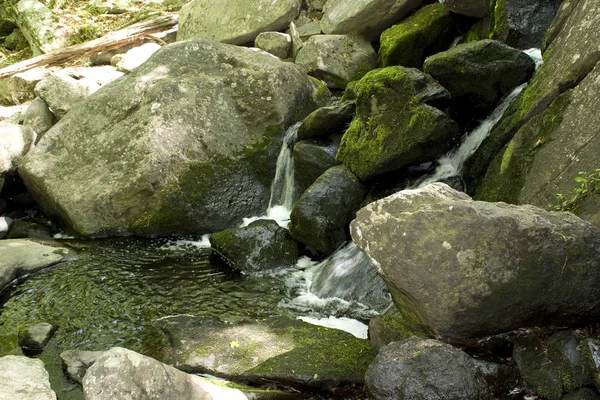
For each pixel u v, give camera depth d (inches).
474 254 124.6
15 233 264.7
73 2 484.7
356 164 229.8
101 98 282.0
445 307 127.1
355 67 333.4
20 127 291.4
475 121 229.8
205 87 273.7
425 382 122.2
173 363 159.2
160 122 263.0
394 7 326.6
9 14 497.7
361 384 146.3
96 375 112.8
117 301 202.7
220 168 266.1
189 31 409.4
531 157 182.1
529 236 123.7
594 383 119.4
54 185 266.8
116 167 262.2
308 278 217.3
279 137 276.4
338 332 169.6
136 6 480.7
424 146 211.8
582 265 126.0
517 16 244.2
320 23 362.3
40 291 211.3
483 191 197.0
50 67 402.3
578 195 157.9
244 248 228.2
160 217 258.1
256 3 381.4
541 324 133.4
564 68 184.7
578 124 170.9
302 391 147.3
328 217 223.5
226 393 129.4
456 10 285.0
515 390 129.3
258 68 281.1
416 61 297.9
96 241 255.8
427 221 128.3
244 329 174.6
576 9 197.5
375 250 133.4
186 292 208.1
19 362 153.9
